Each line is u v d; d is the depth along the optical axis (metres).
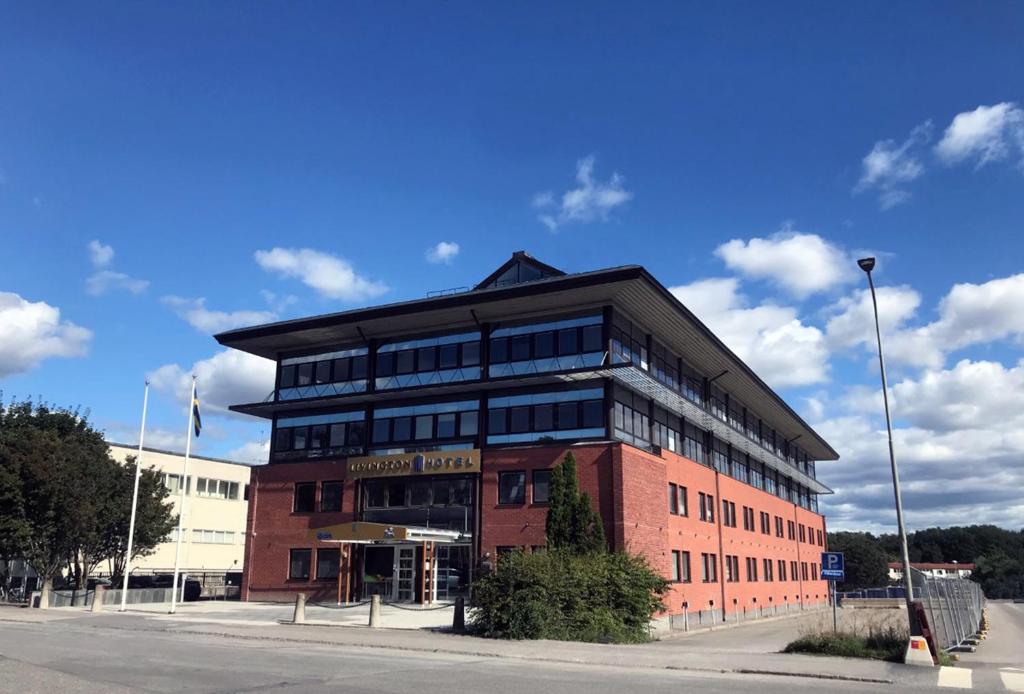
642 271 31.70
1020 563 131.88
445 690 12.75
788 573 60.47
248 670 14.89
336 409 40.09
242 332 40.38
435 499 36.03
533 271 37.25
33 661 15.76
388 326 38.31
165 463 62.19
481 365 36.44
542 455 33.75
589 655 18.75
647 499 34.12
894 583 118.00
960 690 14.09
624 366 32.19
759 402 54.25
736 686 14.01
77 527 37.88
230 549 67.81
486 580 23.66
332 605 36.22
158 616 29.64
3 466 37.62
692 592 38.56
